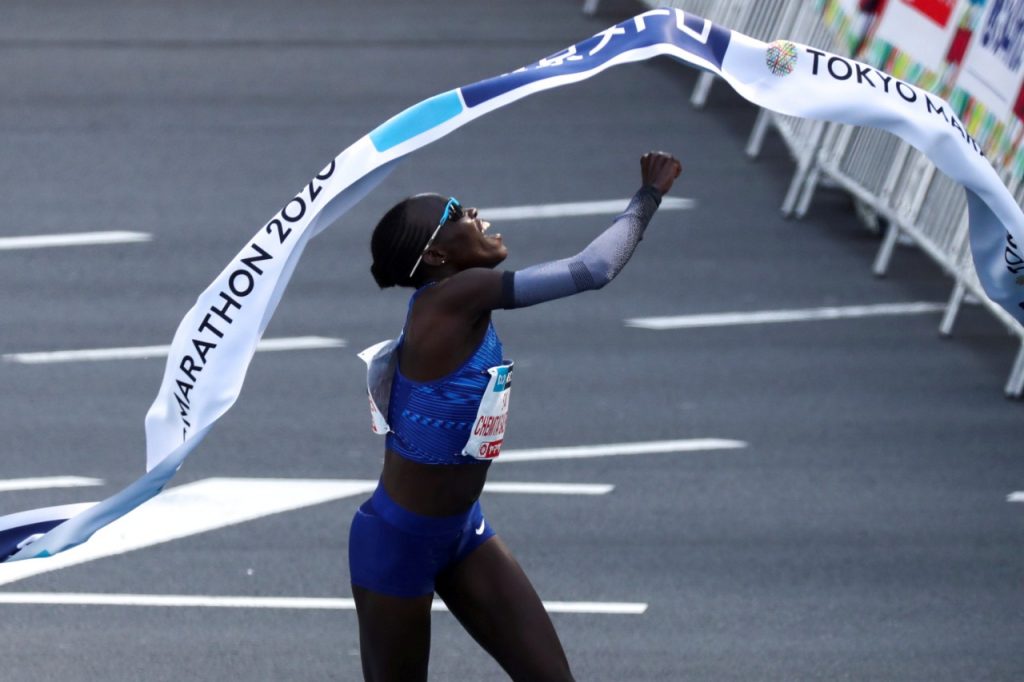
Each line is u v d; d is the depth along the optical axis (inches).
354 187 735.7
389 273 725.3
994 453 1402.6
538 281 685.3
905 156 1756.9
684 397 1503.4
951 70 1576.0
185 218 1888.5
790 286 1759.4
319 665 1031.0
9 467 1347.2
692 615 1109.1
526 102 2249.0
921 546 1226.6
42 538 761.0
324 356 1577.3
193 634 1072.2
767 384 1534.2
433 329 705.0
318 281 1747.0
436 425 711.1
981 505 1301.7
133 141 2092.8
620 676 1019.9
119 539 1218.0
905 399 1512.1
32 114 2167.8
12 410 1457.9
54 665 1025.5
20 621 1088.2
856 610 1122.0
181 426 758.5
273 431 1421.0
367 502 753.0
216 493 1300.4
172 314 1665.8
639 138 2132.1
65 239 1833.2
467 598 756.0
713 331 1647.4
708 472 1353.3
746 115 2219.5
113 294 1708.9
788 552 1211.9
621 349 1604.3
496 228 1859.0
